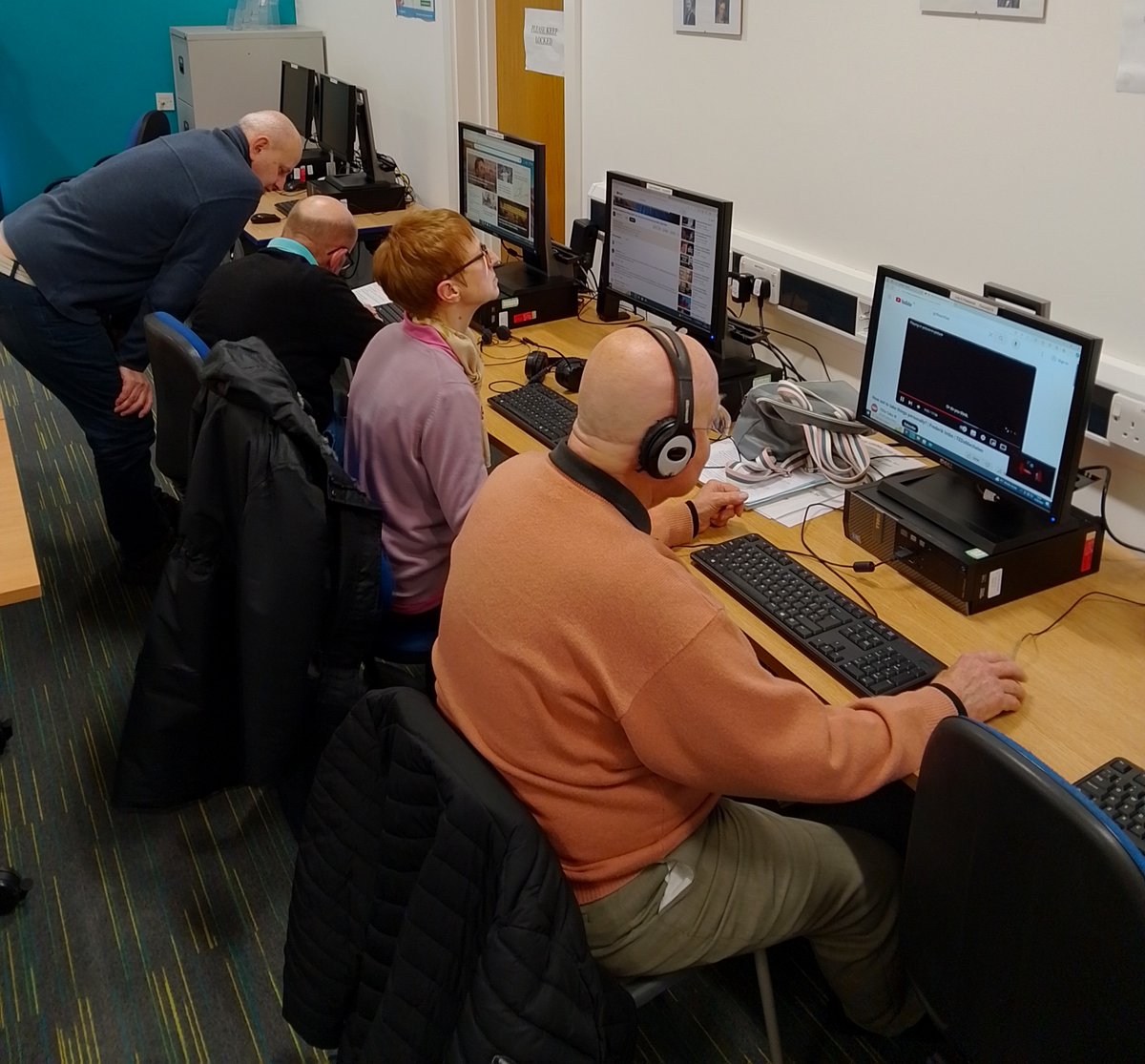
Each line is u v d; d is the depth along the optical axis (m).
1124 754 1.43
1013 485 1.70
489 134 3.08
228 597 1.96
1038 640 1.67
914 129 2.23
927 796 1.19
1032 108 1.99
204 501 1.88
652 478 1.30
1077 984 1.04
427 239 1.98
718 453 2.24
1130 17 1.78
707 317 2.44
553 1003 1.18
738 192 2.75
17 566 1.74
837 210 2.48
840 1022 1.85
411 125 4.43
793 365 2.71
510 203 3.08
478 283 2.04
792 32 2.46
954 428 1.80
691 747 1.28
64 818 2.29
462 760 1.27
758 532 1.98
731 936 1.46
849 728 1.36
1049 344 1.58
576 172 3.35
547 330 2.96
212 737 2.06
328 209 2.84
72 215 2.69
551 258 3.09
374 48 4.61
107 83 5.35
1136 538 1.98
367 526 1.86
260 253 2.69
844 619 1.70
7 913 2.07
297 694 1.89
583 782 1.34
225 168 2.79
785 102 2.53
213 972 1.96
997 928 1.13
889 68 2.25
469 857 1.23
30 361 2.81
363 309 2.72
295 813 2.27
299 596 1.82
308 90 4.61
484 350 2.85
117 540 3.09
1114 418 1.90
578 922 1.24
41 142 5.34
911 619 1.72
